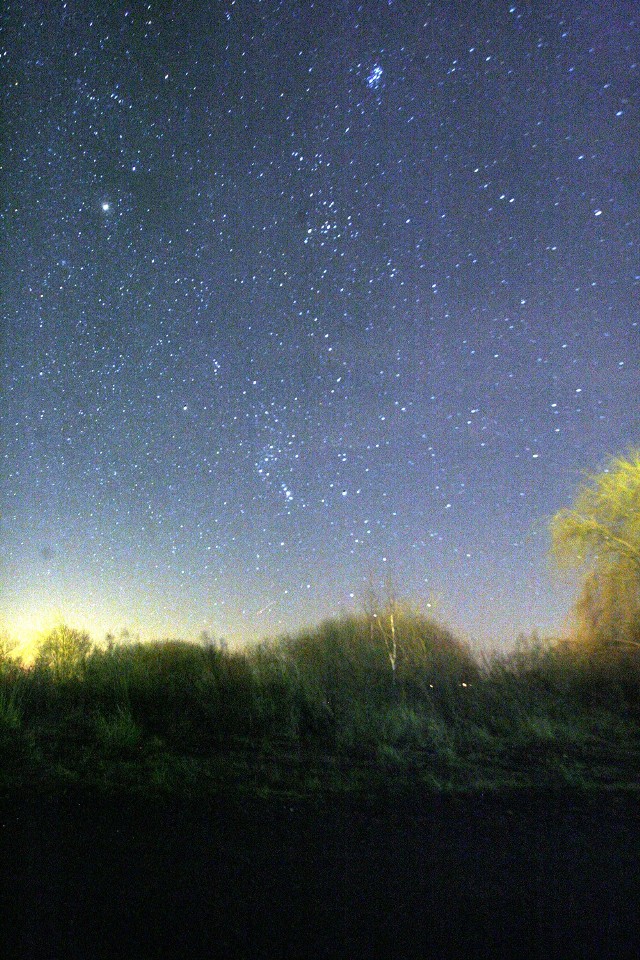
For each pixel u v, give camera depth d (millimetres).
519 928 4422
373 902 4723
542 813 6477
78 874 5039
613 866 5320
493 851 5586
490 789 7164
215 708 9766
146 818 6145
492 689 10812
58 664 11273
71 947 4137
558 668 11359
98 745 8281
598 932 4391
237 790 6949
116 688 10250
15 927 4336
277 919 4480
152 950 4117
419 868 5262
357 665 11477
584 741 8930
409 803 6727
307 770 7727
